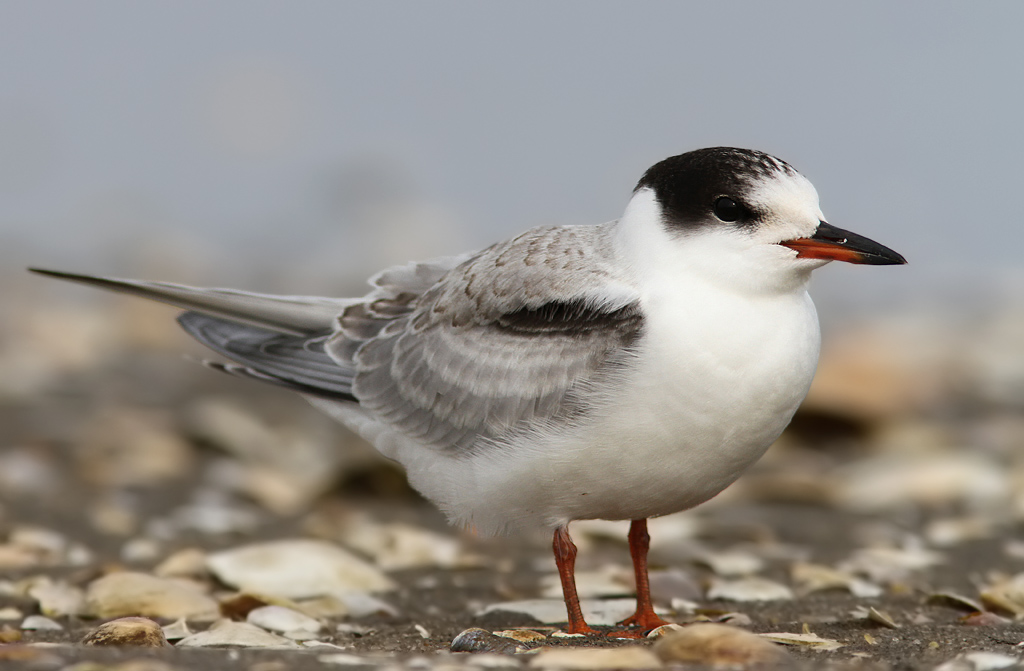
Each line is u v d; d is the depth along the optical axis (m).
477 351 7.98
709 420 7.25
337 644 7.60
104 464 13.39
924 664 6.74
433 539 10.62
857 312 22.92
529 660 6.64
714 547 10.70
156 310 21.05
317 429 15.65
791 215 7.30
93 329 20.61
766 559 10.18
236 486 12.78
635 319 7.38
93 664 6.31
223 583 9.20
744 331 7.24
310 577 9.28
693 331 7.23
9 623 8.18
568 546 7.81
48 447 13.99
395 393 8.41
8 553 9.95
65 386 17.25
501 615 8.59
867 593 9.02
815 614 8.36
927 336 20.86
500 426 7.80
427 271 9.02
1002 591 8.57
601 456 7.42
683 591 9.12
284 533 11.13
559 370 7.59
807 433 14.98
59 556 10.14
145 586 8.53
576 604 7.75
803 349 7.41
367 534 10.90
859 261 7.23
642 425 7.30
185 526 11.32
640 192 7.75
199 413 15.43
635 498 7.61
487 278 8.10
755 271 7.33
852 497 12.55
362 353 8.70
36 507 11.75
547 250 8.01
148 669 6.21
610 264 7.73
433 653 7.17
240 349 9.02
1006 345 20.31
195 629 8.07
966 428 15.48
